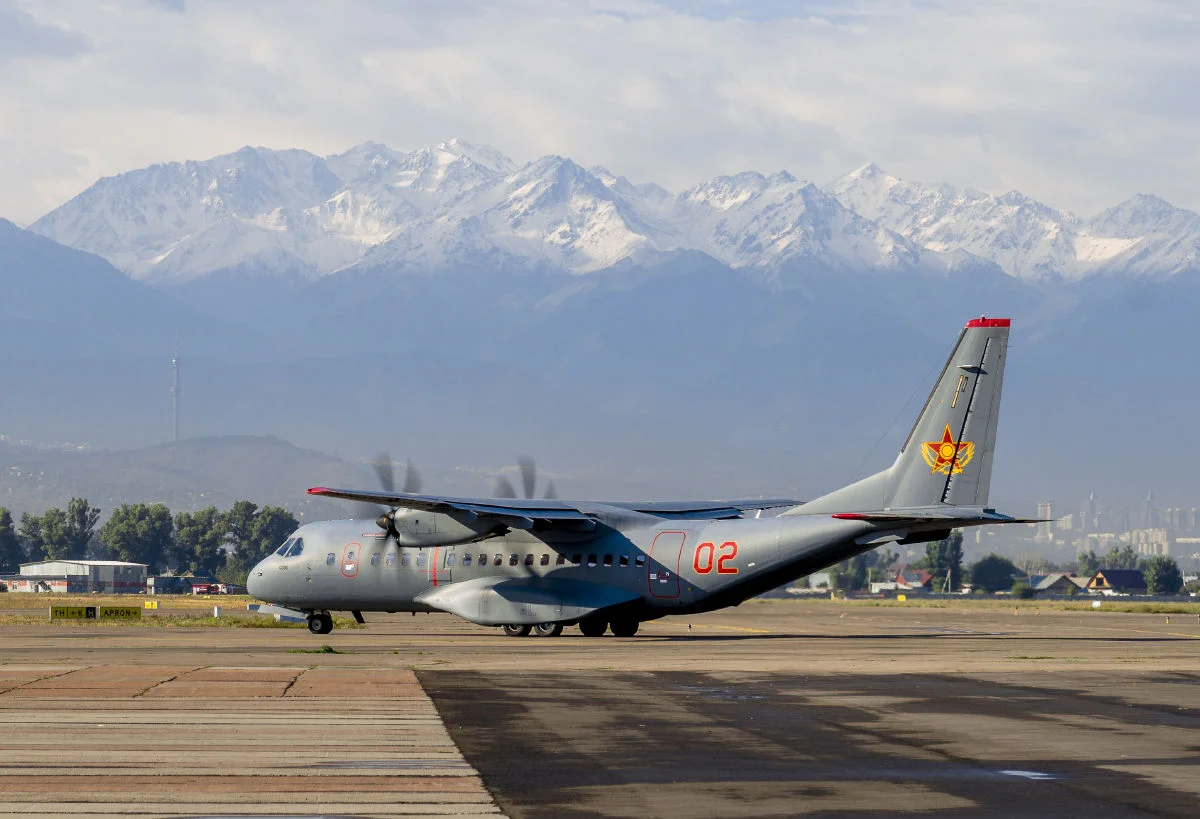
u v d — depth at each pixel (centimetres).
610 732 5662
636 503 13512
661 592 12275
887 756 5088
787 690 7344
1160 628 15975
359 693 6969
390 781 4525
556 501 12875
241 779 4525
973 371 11825
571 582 12544
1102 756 5094
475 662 9162
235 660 9238
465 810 4091
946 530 11819
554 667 8744
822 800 4253
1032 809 4122
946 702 6794
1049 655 10169
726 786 4478
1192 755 5116
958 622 17950
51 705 6369
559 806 4156
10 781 4475
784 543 11969
